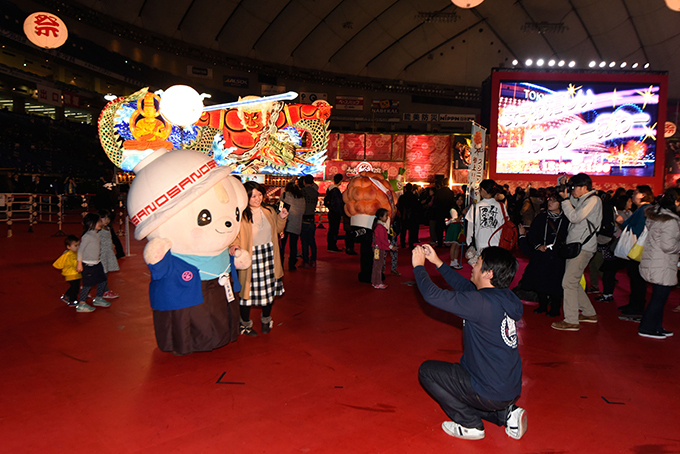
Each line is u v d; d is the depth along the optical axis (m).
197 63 34.47
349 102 40.59
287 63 37.56
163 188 3.78
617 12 32.22
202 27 32.69
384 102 40.97
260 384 3.73
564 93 24.14
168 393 3.55
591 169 24.33
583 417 3.29
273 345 4.67
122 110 12.54
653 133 24.17
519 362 2.85
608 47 35.53
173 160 3.92
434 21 34.75
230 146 16.08
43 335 4.86
